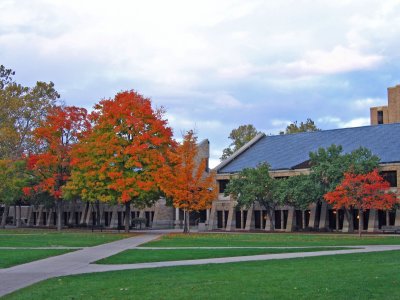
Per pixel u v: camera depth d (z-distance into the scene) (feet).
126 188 194.49
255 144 287.89
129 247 130.31
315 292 59.82
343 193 188.24
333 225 225.97
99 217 276.21
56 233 202.49
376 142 240.53
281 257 102.73
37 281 73.72
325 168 210.38
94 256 108.27
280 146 276.21
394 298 56.03
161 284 67.72
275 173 246.06
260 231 229.25
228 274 76.74
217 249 122.11
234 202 250.57
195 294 59.93
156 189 196.44
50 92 294.87
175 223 283.79
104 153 198.29
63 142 232.32
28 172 247.50
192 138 203.62
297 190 211.61
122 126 198.29
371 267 81.61
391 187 213.05
